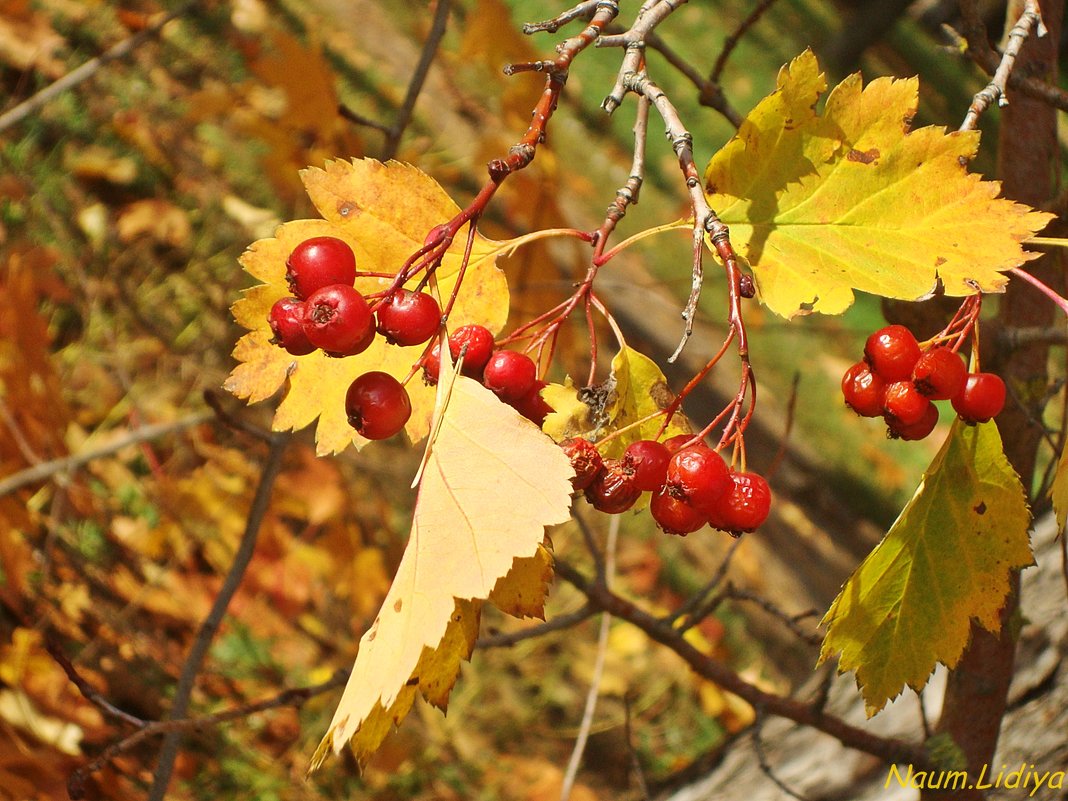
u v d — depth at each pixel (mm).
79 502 871
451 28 1649
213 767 780
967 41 438
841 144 385
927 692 613
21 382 698
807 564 1312
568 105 1784
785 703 540
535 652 1016
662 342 1454
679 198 1736
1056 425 794
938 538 381
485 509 343
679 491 368
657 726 998
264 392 392
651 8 376
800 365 1604
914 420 380
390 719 365
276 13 1486
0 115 1090
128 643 811
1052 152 490
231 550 874
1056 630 564
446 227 364
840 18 2848
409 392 393
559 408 393
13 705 686
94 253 1060
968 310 387
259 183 1213
